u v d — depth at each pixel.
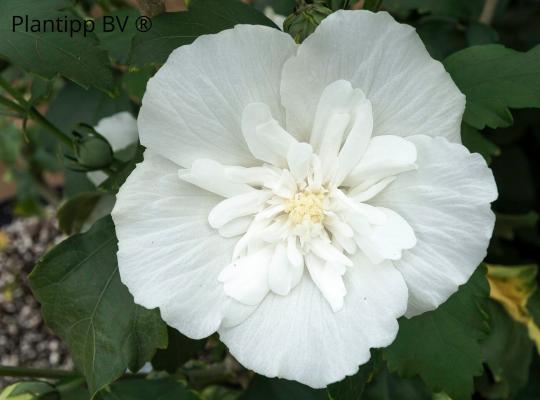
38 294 0.28
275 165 0.24
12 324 0.63
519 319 0.40
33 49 0.26
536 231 0.46
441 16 0.38
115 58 0.32
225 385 0.41
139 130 0.23
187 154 0.24
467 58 0.29
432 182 0.24
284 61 0.23
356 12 0.22
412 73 0.23
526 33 0.43
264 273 0.24
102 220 0.29
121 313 0.28
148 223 0.24
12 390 0.32
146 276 0.24
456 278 0.24
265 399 0.35
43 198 0.72
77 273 0.28
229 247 0.25
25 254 0.67
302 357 0.24
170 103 0.23
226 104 0.23
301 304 0.24
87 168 0.33
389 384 0.36
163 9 0.28
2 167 0.73
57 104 0.42
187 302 0.24
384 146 0.23
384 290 0.24
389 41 0.23
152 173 0.24
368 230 0.24
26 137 0.31
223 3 0.28
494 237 0.44
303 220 0.24
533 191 0.44
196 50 0.23
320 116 0.23
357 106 0.23
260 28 0.23
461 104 0.24
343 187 0.25
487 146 0.30
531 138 0.48
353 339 0.24
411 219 0.24
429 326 0.28
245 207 0.24
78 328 0.28
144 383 0.32
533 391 0.43
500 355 0.40
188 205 0.24
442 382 0.28
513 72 0.29
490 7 0.37
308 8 0.26
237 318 0.24
